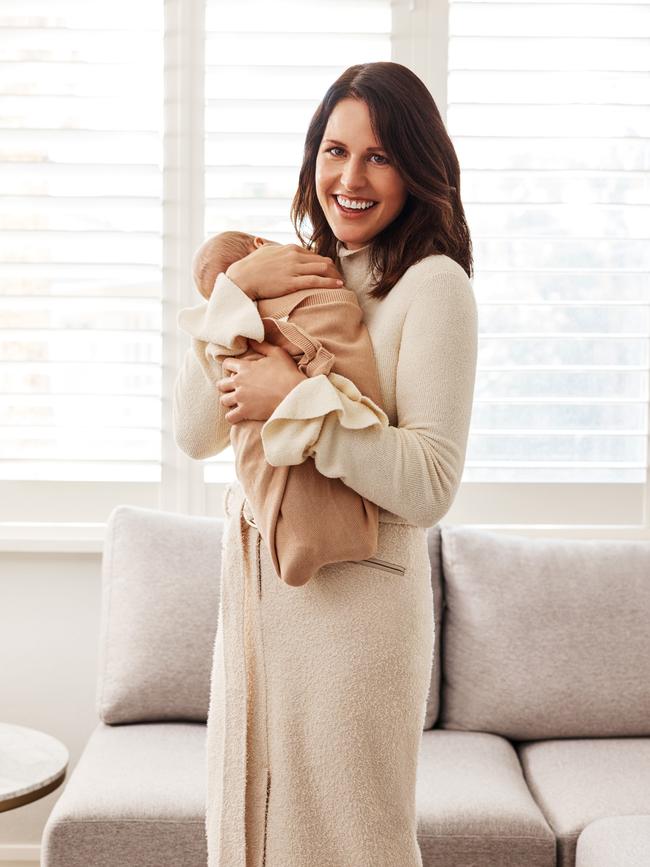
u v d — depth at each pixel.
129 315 2.70
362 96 1.48
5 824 2.66
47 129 2.64
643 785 2.10
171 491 2.71
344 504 1.38
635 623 2.39
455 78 2.67
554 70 2.66
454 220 1.56
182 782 2.03
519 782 2.14
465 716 2.38
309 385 1.34
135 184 2.67
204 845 1.93
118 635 2.36
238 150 2.67
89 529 2.71
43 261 2.68
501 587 2.42
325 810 1.42
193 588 2.38
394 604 1.41
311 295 1.47
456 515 2.74
